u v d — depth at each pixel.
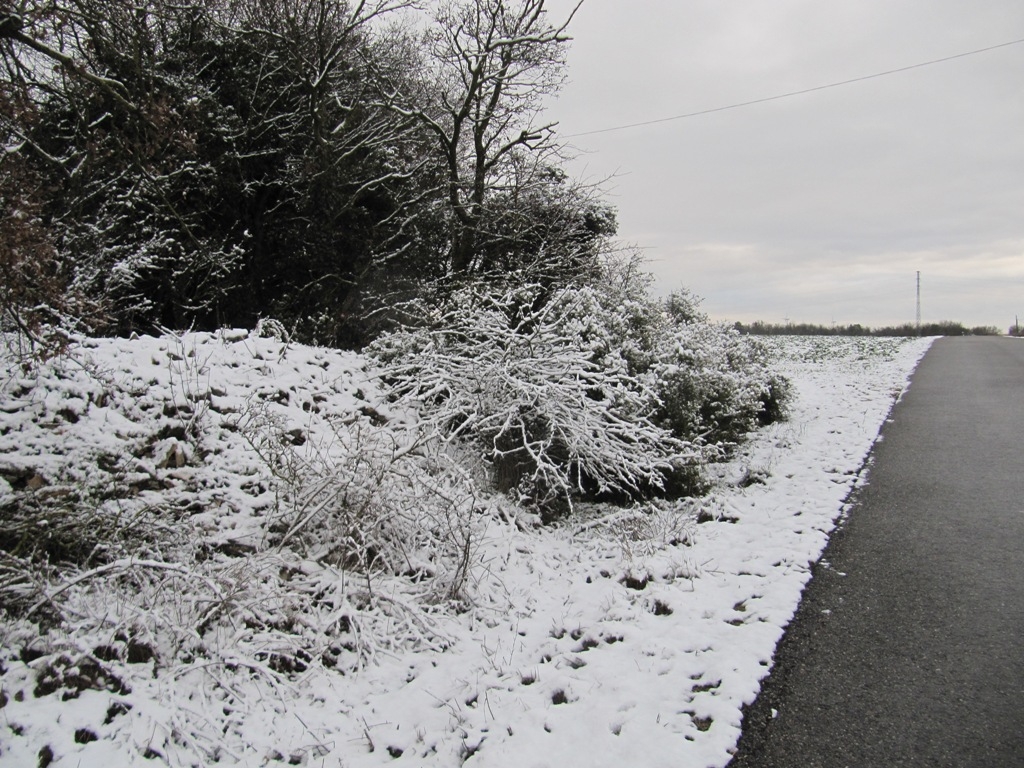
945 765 3.18
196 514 5.48
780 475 8.95
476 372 7.70
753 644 4.41
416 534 5.82
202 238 11.55
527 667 4.41
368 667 4.46
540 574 6.00
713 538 6.68
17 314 4.94
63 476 5.33
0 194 4.57
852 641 4.40
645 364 8.77
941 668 4.02
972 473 8.34
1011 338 38.28
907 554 5.86
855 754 3.30
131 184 9.80
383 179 12.51
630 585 5.61
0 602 4.24
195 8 10.36
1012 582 5.16
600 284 11.52
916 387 16.64
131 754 3.41
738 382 10.72
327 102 13.07
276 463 5.72
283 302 12.44
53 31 5.92
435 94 15.15
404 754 3.61
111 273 8.91
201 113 11.06
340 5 13.12
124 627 4.18
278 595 4.59
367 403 7.87
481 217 13.27
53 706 3.62
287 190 12.87
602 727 3.66
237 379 7.09
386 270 13.45
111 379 6.11
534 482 7.59
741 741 3.46
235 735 3.74
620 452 7.41
